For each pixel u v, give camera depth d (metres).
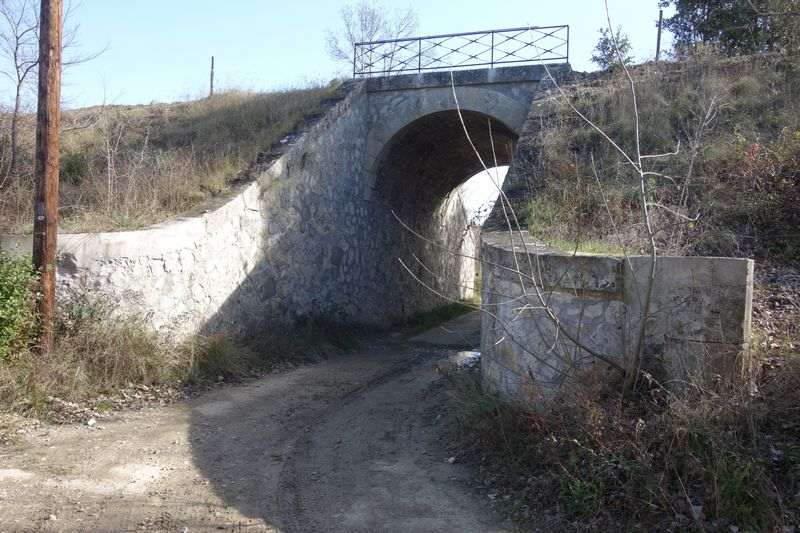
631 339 5.50
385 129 16.50
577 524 4.46
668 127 10.66
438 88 16.02
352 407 8.42
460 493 5.29
